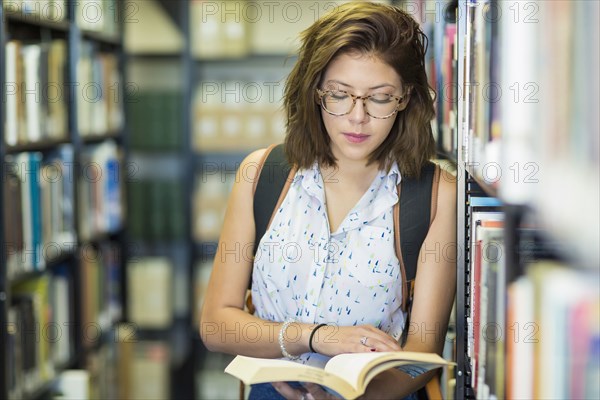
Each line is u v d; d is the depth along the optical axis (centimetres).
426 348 184
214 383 490
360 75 174
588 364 92
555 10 93
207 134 524
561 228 90
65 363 354
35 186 315
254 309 205
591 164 82
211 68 552
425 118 185
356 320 189
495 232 143
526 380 115
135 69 548
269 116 521
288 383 187
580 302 91
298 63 188
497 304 137
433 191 187
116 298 451
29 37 348
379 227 186
